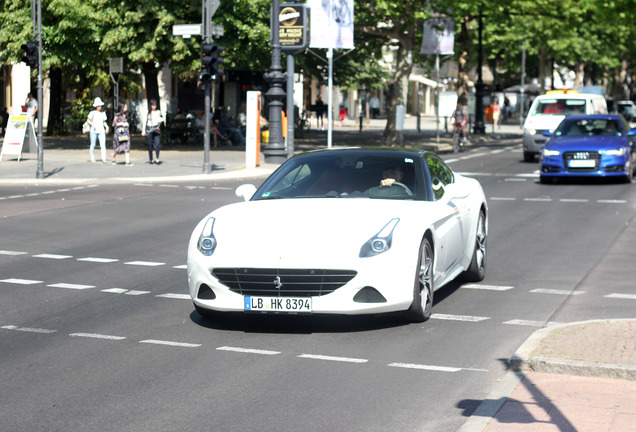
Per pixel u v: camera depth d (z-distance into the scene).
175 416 7.87
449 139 63.03
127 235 19.81
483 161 43.59
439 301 12.86
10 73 68.69
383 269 10.55
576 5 53.16
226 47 47.53
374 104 89.06
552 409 7.74
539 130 42.31
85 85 67.25
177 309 12.45
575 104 43.19
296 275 10.49
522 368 9.02
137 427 7.57
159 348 10.30
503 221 21.91
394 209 11.40
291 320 11.64
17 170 36.12
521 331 11.03
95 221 22.11
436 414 7.89
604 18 53.69
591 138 32.03
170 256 17.11
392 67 103.56
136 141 57.81
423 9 50.31
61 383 8.91
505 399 8.09
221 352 10.09
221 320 11.70
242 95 72.25
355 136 65.31
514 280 14.53
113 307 12.62
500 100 112.25
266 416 7.86
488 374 9.14
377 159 12.73
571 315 11.90
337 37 39.25
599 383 8.48
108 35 45.81
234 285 10.74
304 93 90.06
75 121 65.00
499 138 70.44
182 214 23.45
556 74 128.88
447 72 119.44
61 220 22.27
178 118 55.00
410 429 7.50
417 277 11.01
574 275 14.87
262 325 11.39
